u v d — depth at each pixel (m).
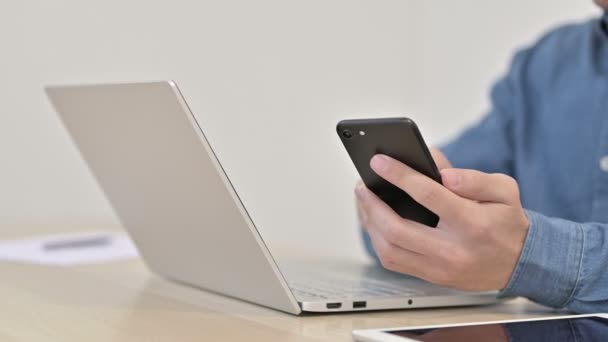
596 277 0.94
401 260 0.93
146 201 1.06
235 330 0.83
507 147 1.78
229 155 2.63
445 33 2.96
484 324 0.79
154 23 2.46
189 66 2.53
